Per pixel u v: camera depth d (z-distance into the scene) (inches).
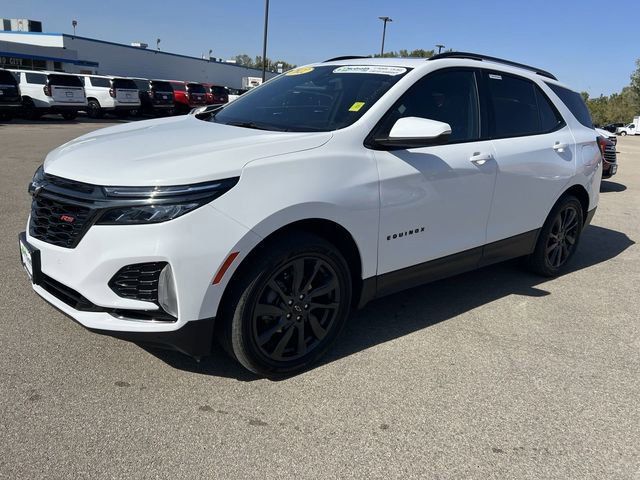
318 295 121.6
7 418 101.5
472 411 112.7
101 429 100.3
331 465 94.7
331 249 120.0
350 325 150.4
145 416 104.8
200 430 101.7
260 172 108.5
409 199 133.0
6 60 1416.1
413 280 143.3
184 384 116.4
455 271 155.2
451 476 93.9
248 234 105.7
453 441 103.0
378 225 128.0
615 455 101.5
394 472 94.0
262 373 117.9
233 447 97.7
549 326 156.1
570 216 195.5
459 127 149.9
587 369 132.4
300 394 115.4
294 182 112.0
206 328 106.9
